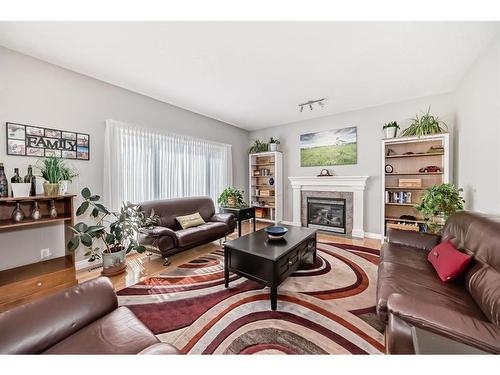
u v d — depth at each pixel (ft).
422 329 3.01
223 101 11.92
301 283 7.34
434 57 7.68
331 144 14.60
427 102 11.38
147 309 5.96
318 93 10.89
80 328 3.43
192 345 4.65
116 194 9.70
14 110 7.16
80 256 8.80
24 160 7.36
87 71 8.55
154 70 8.48
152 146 11.28
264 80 9.40
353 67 8.34
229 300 6.38
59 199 7.91
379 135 12.84
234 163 17.38
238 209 12.86
